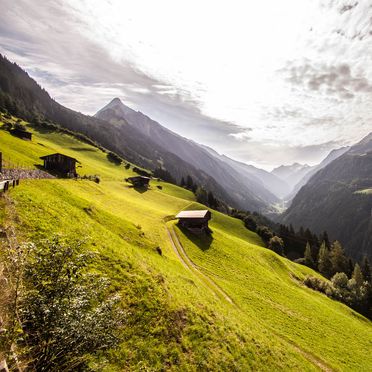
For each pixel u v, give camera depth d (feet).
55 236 34.35
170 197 379.55
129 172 537.65
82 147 581.53
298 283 264.31
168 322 60.44
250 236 425.69
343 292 294.46
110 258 72.38
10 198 71.26
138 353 48.60
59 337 27.02
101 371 38.06
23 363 25.64
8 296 26.63
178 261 145.07
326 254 447.42
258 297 139.44
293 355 87.66
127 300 59.47
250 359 65.82
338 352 113.80
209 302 89.86
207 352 58.70
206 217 235.61
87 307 50.26
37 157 255.50
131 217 187.32
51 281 30.42
